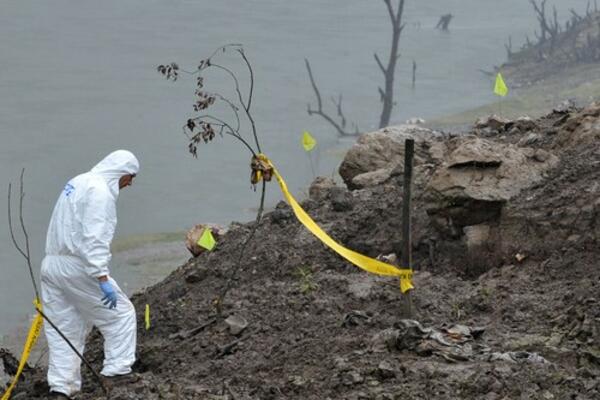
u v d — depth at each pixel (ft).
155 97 262.26
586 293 57.47
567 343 53.62
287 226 76.48
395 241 69.92
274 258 72.54
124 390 56.59
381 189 77.20
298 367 56.29
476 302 60.44
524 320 57.36
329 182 84.99
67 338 60.95
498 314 58.70
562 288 59.77
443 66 293.43
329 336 59.26
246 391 54.29
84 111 248.73
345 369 52.90
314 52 314.55
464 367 50.88
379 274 63.62
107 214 59.26
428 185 67.31
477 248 65.62
